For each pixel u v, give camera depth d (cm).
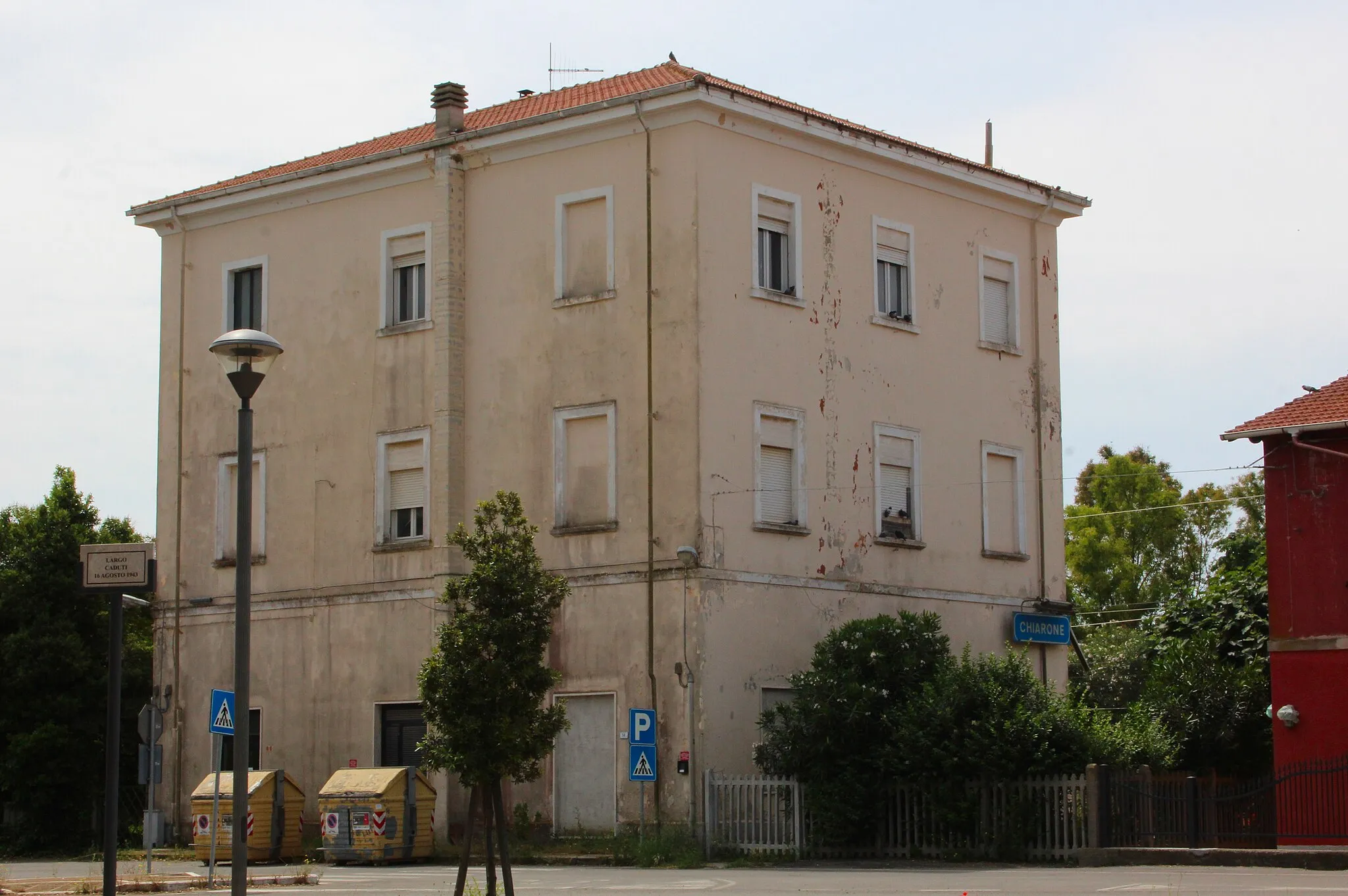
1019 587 3553
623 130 3069
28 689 3900
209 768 3534
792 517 3095
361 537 3353
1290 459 2847
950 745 2656
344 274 3447
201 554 3612
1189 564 6369
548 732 1709
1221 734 3678
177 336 3697
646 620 2948
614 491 3025
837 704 2775
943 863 2606
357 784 2897
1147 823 2545
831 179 3238
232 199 3594
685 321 2961
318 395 3462
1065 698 2845
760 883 2258
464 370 3256
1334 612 2769
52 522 4012
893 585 3259
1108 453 7169
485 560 1714
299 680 3409
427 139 3456
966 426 3475
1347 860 2306
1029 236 3688
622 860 2809
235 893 1507
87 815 3900
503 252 3225
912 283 3388
